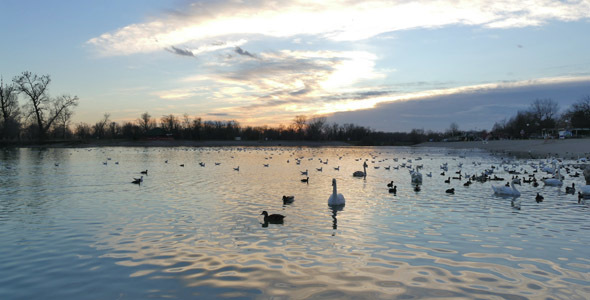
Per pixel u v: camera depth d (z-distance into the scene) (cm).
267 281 1077
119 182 3334
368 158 8144
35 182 3319
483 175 3522
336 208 2100
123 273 1139
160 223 1734
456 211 2014
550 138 12300
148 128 17950
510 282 1068
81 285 1059
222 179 3638
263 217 1861
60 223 1738
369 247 1370
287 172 4469
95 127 18275
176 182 3362
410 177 3881
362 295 991
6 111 11512
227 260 1240
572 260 1239
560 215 1911
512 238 1485
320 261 1227
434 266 1185
